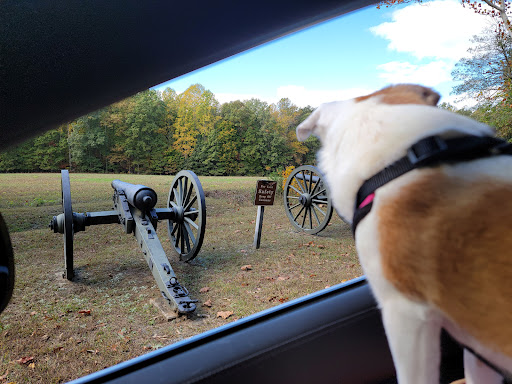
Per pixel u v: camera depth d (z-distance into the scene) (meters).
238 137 38.16
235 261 5.56
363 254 0.92
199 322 3.50
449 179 0.81
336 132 1.08
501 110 9.94
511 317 0.69
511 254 0.70
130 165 31.45
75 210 9.61
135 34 0.94
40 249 6.08
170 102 37.34
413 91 1.07
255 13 1.11
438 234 0.77
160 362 1.33
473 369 1.08
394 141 0.89
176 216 5.48
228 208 10.59
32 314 3.56
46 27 0.80
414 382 0.85
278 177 12.14
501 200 0.75
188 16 1.00
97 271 5.02
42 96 0.84
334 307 1.60
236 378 1.30
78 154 23.75
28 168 21.00
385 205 0.85
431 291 0.79
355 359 1.54
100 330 3.28
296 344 1.43
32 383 2.42
